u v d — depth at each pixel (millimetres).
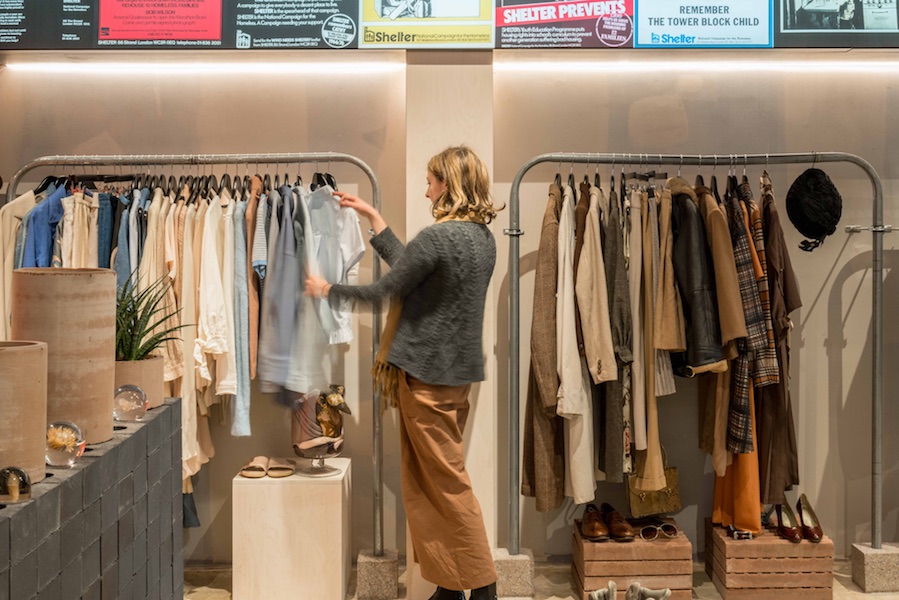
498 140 3512
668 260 3092
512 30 3160
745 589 3154
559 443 3248
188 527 3500
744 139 3535
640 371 3133
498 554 3207
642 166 3547
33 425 1262
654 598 2592
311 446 3102
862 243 3543
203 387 3205
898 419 3572
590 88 3516
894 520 3588
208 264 3088
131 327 1843
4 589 1100
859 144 3533
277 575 3066
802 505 3316
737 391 3111
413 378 2637
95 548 1403
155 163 3182
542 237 3152
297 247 3141
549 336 3109
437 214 2691
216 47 3176
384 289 2539
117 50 3193
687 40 3188
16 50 3195
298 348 3115
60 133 3537
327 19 3158
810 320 3562
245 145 3533
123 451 1534
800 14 3191
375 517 3238
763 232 3209
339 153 3176
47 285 1458
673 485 3367
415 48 3152
